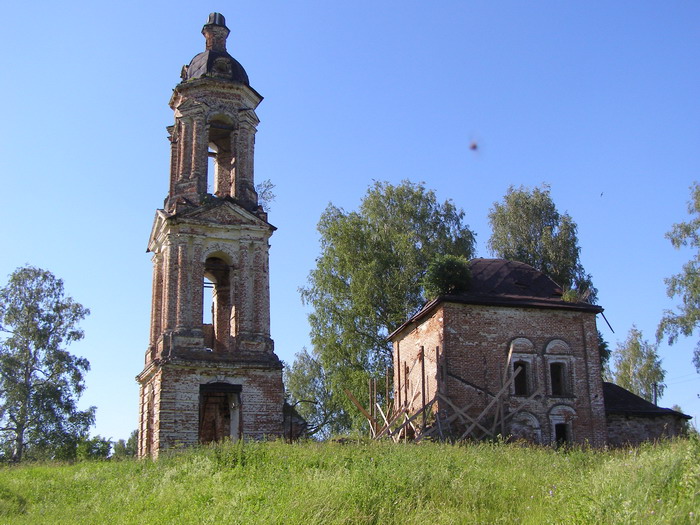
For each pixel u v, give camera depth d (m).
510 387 31.77
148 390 32.34
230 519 15.76
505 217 51.28
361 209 50.06
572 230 49.91
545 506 16.05
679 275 40.78
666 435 33.56
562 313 33.50
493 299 32.88
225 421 33.69
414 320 35.41
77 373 50.44
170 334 31.56
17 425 47.91
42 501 22.83
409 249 46.31
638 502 13.47
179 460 25.33
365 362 45.03
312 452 23.23
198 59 36.41
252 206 34.47
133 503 20.23
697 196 41.03
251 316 32.81
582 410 32.38
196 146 34.22
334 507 16.17
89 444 48.50
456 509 16.48
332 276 47.19
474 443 29.11
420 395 34.53
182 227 32.78
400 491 17.42
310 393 55.25
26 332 49.88
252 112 35.62
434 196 50.28
